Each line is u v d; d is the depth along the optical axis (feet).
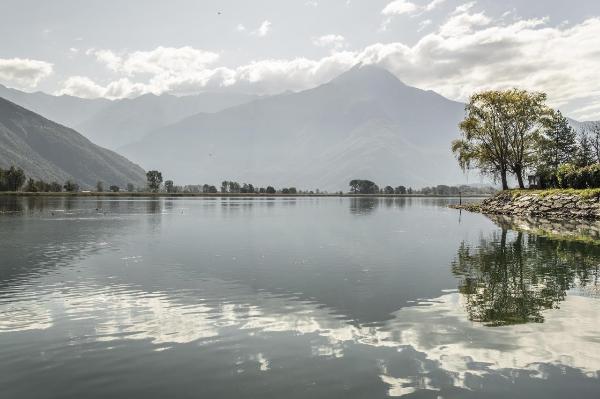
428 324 43.75
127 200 449.89
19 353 37.32
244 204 368.48
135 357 36.24
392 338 39.91
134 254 90.48
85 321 45.85
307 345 38.40
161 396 29.68
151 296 55.83
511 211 226.17
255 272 71.10
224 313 48.37
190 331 42.50
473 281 63.26
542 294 55.31
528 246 99.35
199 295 56.18
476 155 280.92
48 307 51.03
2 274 69.77
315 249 97.60
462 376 32.01
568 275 66.80
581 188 202.90
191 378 32.24
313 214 228.22
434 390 29.91
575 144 294.87
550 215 196.24
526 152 269.44
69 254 90.48
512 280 63.72
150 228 146.82
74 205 317.42
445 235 124.57
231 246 102.83
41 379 32.50
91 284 62.64
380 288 59.41
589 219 174.50
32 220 179.01
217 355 36.45
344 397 29.09
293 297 54.95
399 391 29.78
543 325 43.01
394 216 214.07
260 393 29.78
